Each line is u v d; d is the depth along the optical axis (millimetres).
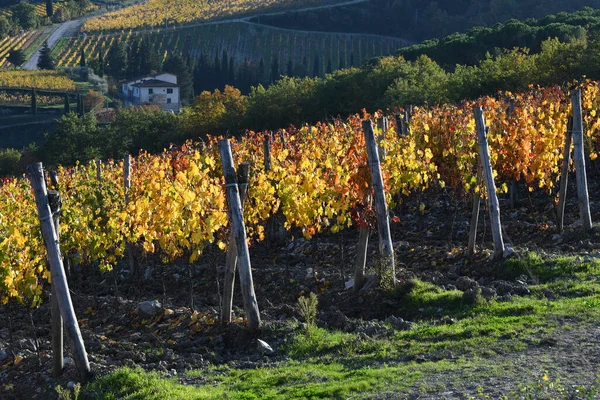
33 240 11227
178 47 174875
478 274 10086
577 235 11164
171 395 6695
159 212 10336
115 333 9992
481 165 10695
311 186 10742
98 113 100250
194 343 8672
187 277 13352
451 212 14898
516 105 16344
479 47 67250
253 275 12352
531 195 15352
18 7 194500
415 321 8391
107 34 184750
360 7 178500
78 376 7543
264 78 133625
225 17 194375
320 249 13555
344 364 7020
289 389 6391
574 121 11172
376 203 9453
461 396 5539
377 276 9609
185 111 63188
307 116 53531
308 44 167500
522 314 7773
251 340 8328
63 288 7527
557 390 5328
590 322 7145
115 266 14977
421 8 170625
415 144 13219
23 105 106188
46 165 57844
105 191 13516
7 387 8117
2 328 11656
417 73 50844
